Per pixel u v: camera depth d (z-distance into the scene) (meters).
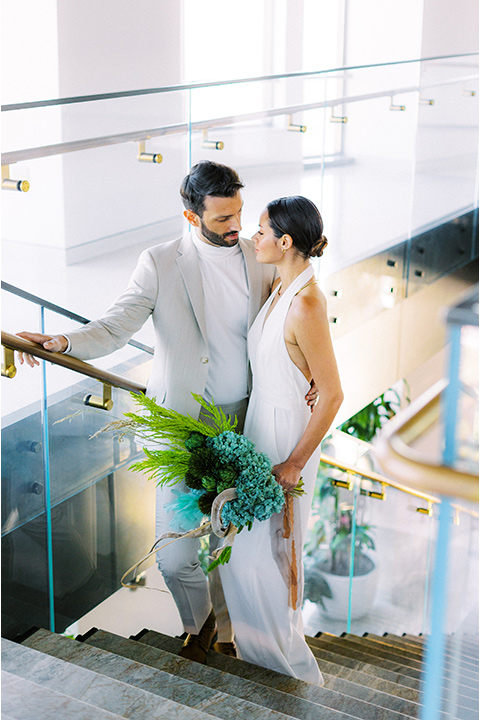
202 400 2.66
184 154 3.93
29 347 2.37
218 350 2.75
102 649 2.71
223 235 2.61
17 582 2.56
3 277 3.59
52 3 4.22
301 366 2.58
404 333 5.84
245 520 2.49
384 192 5.21
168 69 5.07
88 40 4.46
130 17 4.70
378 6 5.29
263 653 2.75
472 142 6.14
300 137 4.36
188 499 2.76
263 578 2.65
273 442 2.63
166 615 3.14
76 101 3.46
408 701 2.76
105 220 3.86
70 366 2.50
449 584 0.75
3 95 4.34
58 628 2.79
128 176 3.88
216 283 2.70
